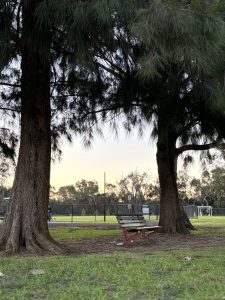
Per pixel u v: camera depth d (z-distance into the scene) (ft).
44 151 37.06
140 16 22.49
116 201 261.03
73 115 53.06
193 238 49.26
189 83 33.53
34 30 27.94
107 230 66.90
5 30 27.71
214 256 30.86
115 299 18.35
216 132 53.98
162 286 20.66
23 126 37.11
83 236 52.95
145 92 42.75
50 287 20.74
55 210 170.60
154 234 50.26
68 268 25.68
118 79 42.57
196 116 49.67
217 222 105.60
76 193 292.20
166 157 56.70
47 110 37.68
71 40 25.96
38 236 35.19
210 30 23.25
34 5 27.14
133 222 44.16
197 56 23.49
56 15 25.08
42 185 36.55
